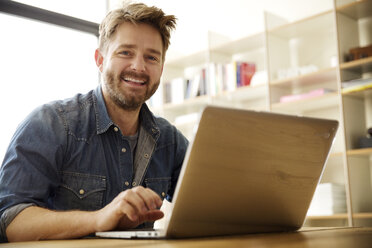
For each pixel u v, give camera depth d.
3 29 3.75
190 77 4.52
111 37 1.45
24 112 3.80
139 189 0.90
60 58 4.03
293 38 3.66
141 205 0.88
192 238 0.77
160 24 1.46
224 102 4.05
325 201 3.01
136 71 1.41
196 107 4.36
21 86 3.81
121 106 1.44
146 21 1.45
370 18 3.21
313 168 0.89
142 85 1.44
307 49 3.58
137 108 1.46
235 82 3.74
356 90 2.90
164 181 1.53
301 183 0.88
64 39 4.06
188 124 4.17
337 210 2.99
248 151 0.77
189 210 0.75
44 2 3.80
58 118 1.33
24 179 1.16
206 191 0.75
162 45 1.51
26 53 3.86
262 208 0.85
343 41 3.08
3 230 1.03
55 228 0.94
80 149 1.34
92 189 1.34
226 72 3.82
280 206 0.88
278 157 0.82
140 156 1.48
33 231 0.96
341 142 3.38
